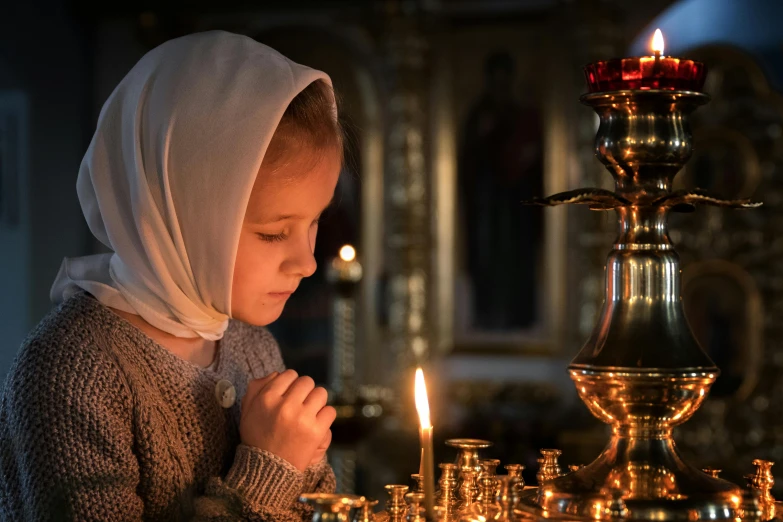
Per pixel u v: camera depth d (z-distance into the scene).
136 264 1.20
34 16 5.43
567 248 5.03
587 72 0.87
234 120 1.14
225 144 1.13
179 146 1.15
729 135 4.75
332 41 5.38
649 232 0.84
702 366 0.80
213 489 1.10
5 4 5.30
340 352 3.38
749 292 4.75
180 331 1.22
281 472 1.11
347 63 5.36
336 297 3.42
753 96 4.74
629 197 0.83
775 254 4.72
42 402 1.08
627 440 0.82
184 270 1.18
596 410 0.83
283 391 1.16
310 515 1.13
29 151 5.49
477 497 0.93
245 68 1.17
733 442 4.76
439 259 5.21
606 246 4.92
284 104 1.14
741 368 4.77
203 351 1.29
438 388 5.19
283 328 5.41
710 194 0.79
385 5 5.21
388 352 5.29
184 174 1.15
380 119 5.32
